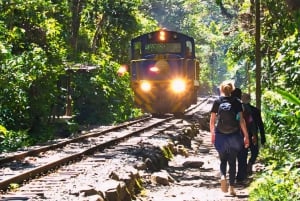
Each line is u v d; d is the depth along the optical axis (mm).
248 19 26766
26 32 30391
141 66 36250
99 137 22250
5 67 24578
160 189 13391
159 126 28656
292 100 7348
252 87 31766
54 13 40812
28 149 17016
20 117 26047
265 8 23266
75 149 17703
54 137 28922
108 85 39656
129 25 51250
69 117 33062
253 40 25938
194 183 14484
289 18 18750
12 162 14602
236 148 12078
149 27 66562
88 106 38219
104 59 45469
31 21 30531
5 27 28172
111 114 38875
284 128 14375
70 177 12227
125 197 11352
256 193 10938
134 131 24109
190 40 36844
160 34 36156
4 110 24922
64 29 41438
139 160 15547
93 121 37656
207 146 26000
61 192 10359
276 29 22547
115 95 40312
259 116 14602
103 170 13148
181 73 35531
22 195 10000
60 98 35688
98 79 38344
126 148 18500
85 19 50406
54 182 11539
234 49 26938
